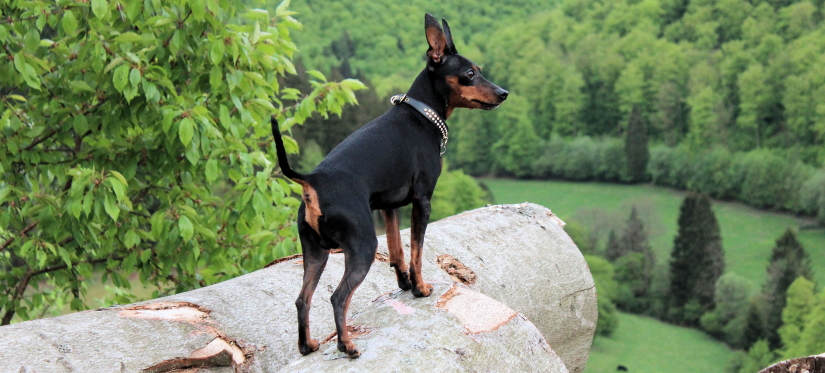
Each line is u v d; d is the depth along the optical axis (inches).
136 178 261.1
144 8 214.5
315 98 259.9
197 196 241.4
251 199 221.5
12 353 112.3
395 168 121.0
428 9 3897.6
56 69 241.0
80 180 193.5
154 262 241.1
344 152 117.8
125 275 243.0
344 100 253.3
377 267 166.6
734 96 2997.0
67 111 227.1
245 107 232.5
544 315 181.6
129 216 234.8
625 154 3041.3
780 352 1785.2
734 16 3233.3
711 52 3213.6
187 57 230.4
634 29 3467.0
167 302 139.5
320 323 143.9
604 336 1982.0
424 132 128.5
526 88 3363.7
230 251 248.7
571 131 3316.9
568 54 3501.5
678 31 3444.9
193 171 234.7
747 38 3149.6
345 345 110.4
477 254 179.2
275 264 172.1
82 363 114.5
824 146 2657.5
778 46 2947.8
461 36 3836.1
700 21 3312.0
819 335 1722.4
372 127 124.6
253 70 241.3
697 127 2984.7
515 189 3048.7
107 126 223.6
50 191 265.4
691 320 2042.3
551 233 197.3
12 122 234.5
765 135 2874.0
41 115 244.5
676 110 3127.5
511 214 203.0
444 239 181.6
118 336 122.8
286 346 137.4
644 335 1977.1
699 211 2135.8
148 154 234.8
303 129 1651.1
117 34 218.5
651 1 3540.8
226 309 140.2
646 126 3198.8
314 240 116.3
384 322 121.0
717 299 2018.9
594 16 3772.1
